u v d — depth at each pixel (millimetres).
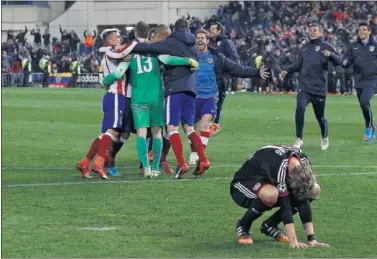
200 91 35344
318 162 36469
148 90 31391
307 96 41344
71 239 21984
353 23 112438
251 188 21406
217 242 21891
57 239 21969
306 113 65812
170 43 30906
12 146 41938
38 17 138625
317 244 21375
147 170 31812
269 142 45062
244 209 25859
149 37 34469
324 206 26266
